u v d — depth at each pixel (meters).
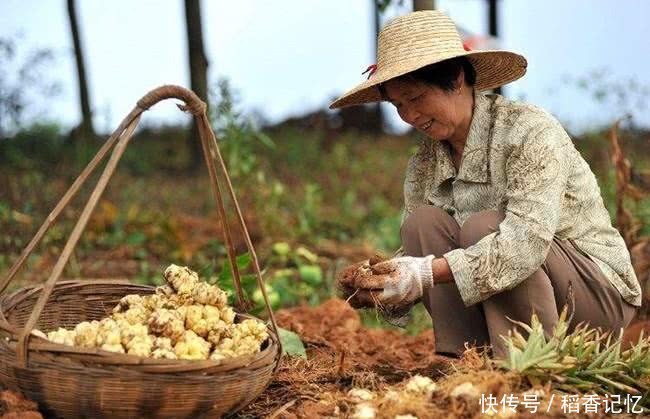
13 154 11.24
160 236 8.33
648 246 5.80
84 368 3.16
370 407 3.37
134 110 3.39
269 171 13.10
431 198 4.21
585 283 3.94
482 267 3.67
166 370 3.16
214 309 3.64
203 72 10.21
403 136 17.03
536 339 3.57
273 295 5.70
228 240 3.84
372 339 5.09
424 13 3.84
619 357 3.85
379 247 8.85
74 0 12.90
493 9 14.55
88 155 11.45
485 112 3.92
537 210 3.71
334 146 15.37
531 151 3.78
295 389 3.81
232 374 3.30
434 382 3.61
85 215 3.27
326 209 11.12
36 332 3.33
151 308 3.67
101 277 7.43
